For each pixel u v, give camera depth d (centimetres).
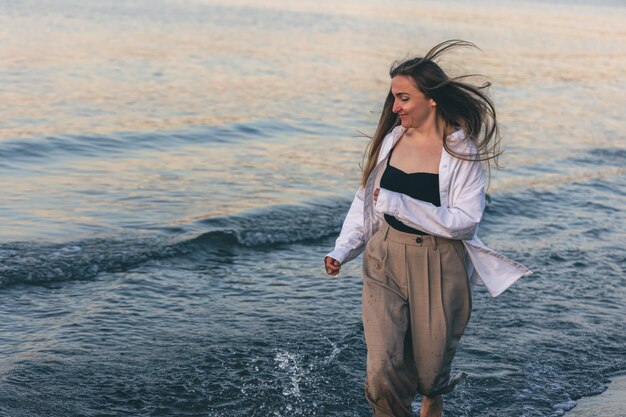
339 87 1819
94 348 511
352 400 464
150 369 486
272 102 1573
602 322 595
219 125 1316
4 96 1462
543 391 484
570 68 2581
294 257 727
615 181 1097
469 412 455
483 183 379
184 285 638
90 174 980
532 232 831
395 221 380
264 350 520
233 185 956
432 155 379
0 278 619
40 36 2300
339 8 4284
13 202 840
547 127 1525
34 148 1094
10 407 429
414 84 374
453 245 379
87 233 747
